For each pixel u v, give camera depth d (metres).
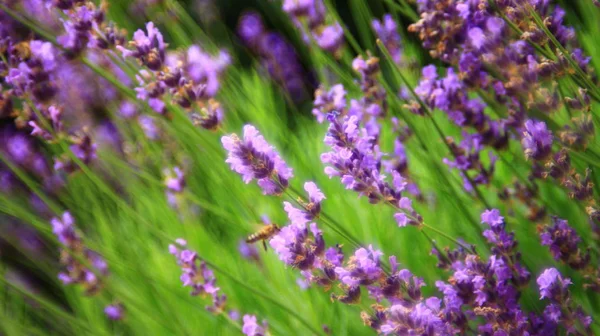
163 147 0.89
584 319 0.66
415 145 0.76
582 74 0.68
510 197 0.73
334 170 0.64
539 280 0.65
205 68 0.77
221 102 0.87
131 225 0.86
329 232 0.77
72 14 0.71
